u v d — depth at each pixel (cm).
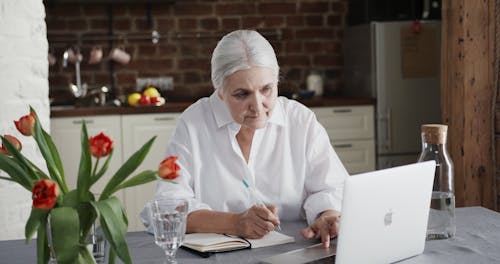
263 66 212
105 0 530
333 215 212
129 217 483
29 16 295
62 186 152
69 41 549
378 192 165
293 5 574
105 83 557
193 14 564
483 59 350
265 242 193
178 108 495
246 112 215
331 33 579
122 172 150
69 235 142
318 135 243
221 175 236
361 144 519
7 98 284
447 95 370
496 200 352
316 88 562
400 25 508
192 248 188
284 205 239
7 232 283
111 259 150
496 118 350
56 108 495
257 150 238
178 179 228
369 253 169
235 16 569
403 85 512
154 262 178
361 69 534
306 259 176
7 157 150
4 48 282
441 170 196
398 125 515
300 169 240
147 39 560
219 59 214
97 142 144
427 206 181
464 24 350
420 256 182
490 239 196
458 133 361
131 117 489
